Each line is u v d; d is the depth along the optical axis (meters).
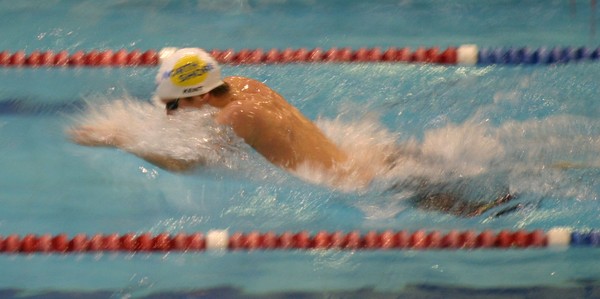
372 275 12.62
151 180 15.05
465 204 14.05
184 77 15.25
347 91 18.14
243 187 14.74
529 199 14.11
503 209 13.91
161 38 21.11
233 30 21.66
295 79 18.84
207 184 14.88
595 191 14.21
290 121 15.16
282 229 13.60
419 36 21.23
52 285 12.30
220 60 19.89
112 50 20.28
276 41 20.95
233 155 15.02
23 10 22.83
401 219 13.82
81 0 23.78
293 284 12.36
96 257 13.13
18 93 18.28
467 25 21.86
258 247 13.32
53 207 14.23
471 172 14.62
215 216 13.96
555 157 15.00
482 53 19.47
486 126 16.08
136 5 23.36
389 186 14.48
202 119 15.26
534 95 17.55
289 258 13.11
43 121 17.09
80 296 12.02
